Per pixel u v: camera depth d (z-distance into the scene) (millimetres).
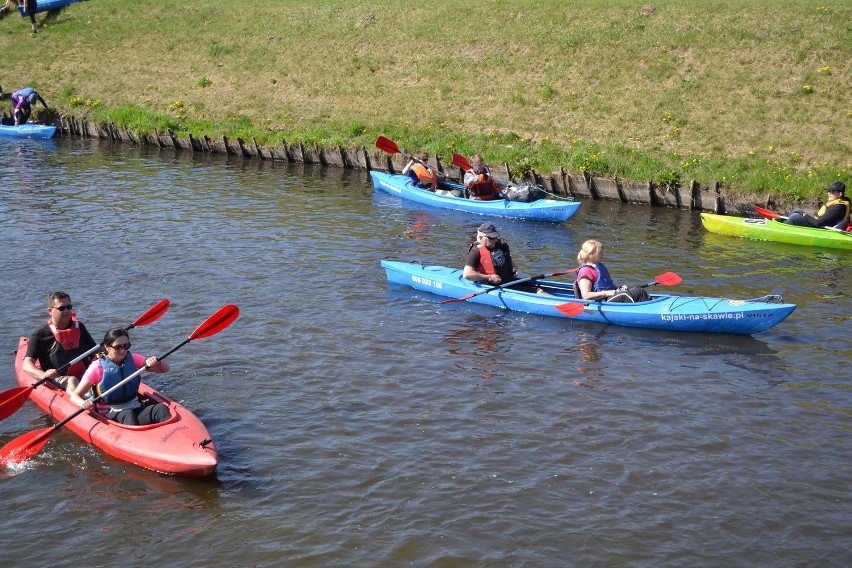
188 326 12789
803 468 8969
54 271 15219
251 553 7445
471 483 8586
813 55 26078
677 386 11023
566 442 9469
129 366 9461
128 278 14961
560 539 7680
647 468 8922
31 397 10328
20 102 31828
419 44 32406
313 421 9906
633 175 22875
